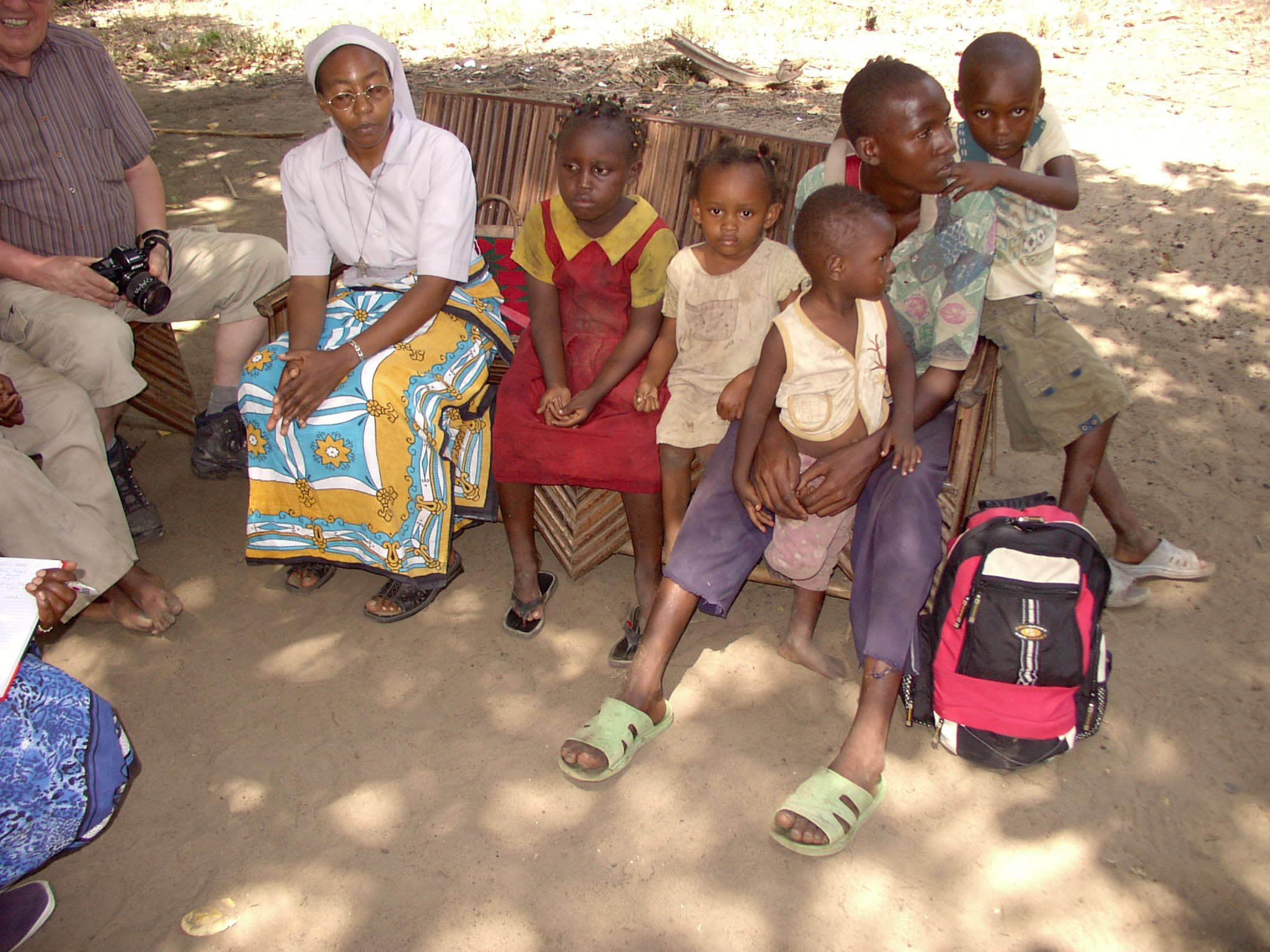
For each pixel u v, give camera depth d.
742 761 2.52
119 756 2.03
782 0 9.24
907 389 2.48
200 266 3.34
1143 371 3.90
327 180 2.86
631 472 2.71
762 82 7.24
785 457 2.46
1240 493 3.31
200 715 2.67
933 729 2.58
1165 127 5.96
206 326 4.52
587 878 2.23
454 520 2.98
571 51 8.36
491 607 3.05
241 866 2.28
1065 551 2.35
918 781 2.46
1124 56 7.30
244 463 3.56
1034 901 2.16
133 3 10.95
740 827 2.35
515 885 2.22
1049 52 7.48
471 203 2.88
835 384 2.43
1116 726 2.56
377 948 2.10
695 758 2.53
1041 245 2.62
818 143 3.15
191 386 3.93
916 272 2.55
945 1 8.92
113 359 2.96
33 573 2.01
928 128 2.28
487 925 2.14
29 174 3.03
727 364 2.66
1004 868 2.23
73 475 2.82
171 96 7.73
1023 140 2.46
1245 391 3.76
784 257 2.58
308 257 2.93
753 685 2.75
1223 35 7.58
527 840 2.33
